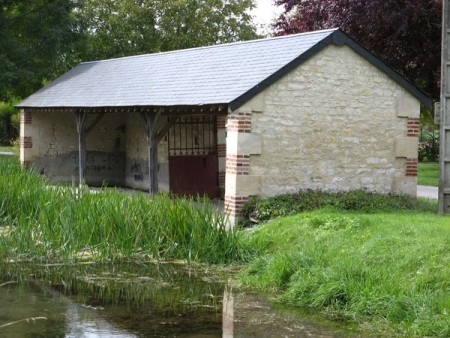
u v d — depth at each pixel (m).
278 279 10.55
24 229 12.69
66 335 8.20
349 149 15.76
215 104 14.54
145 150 22.30
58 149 23.31
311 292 9.85
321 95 15.32
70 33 29.02
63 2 28.41
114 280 11.05
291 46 15.62
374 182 16.14
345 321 8.98
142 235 12.58
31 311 9.23
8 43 26.92
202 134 19.59
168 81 17.77
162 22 38.28
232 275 11.41
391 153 16.31
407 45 25.16
